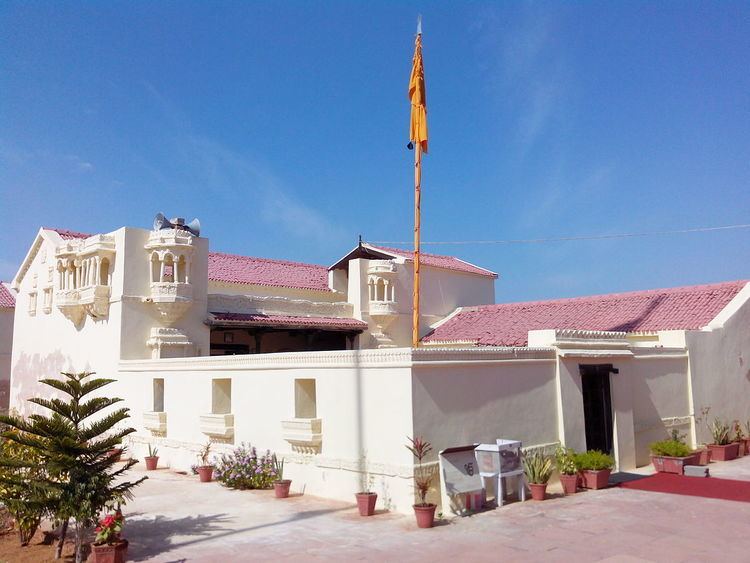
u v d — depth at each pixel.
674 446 14.24
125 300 18.75
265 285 25.42
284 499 11.98
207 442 15.02
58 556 8.81
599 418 14.19
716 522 9.62
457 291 29.55
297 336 26.70
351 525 9.87
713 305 19.78
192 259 20.11
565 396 13.18
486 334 23.86
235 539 9.33
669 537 8.83
